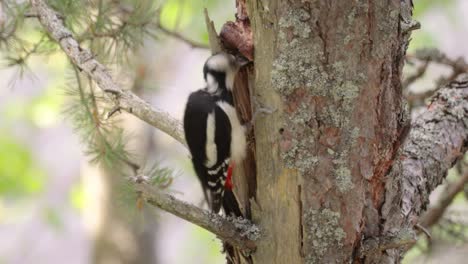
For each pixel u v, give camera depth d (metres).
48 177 22.88
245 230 7.99
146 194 7.66
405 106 8.05
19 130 22.05
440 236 12.01
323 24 7.55
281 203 7.88
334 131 7.67
